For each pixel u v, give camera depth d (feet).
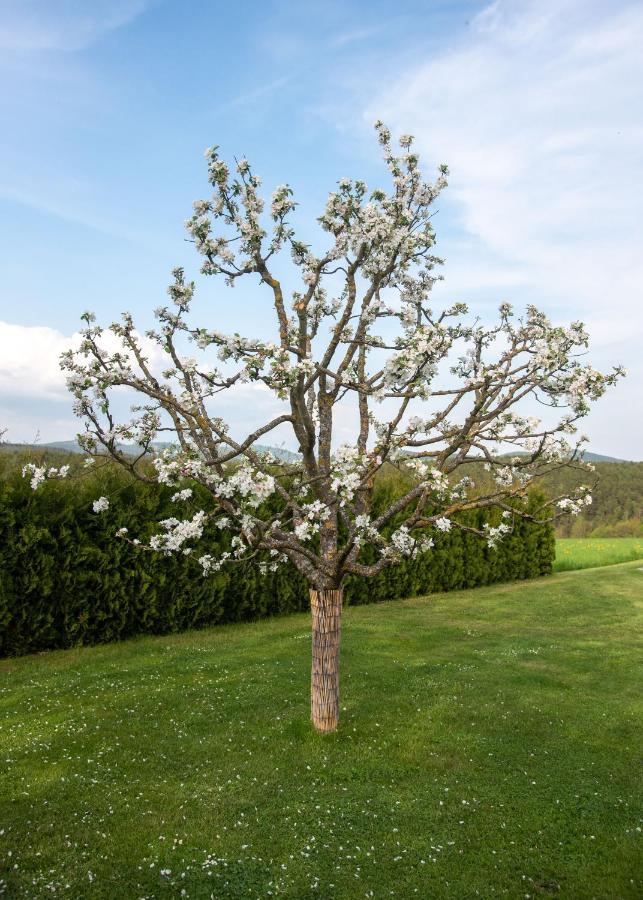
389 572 50.93
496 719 23.47
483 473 52.65
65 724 22.41
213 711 23.65
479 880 14.10
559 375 19.79
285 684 26.76
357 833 15.71
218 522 21.48
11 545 33.01
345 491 18.52
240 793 17.56
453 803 17.28
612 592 53.36
